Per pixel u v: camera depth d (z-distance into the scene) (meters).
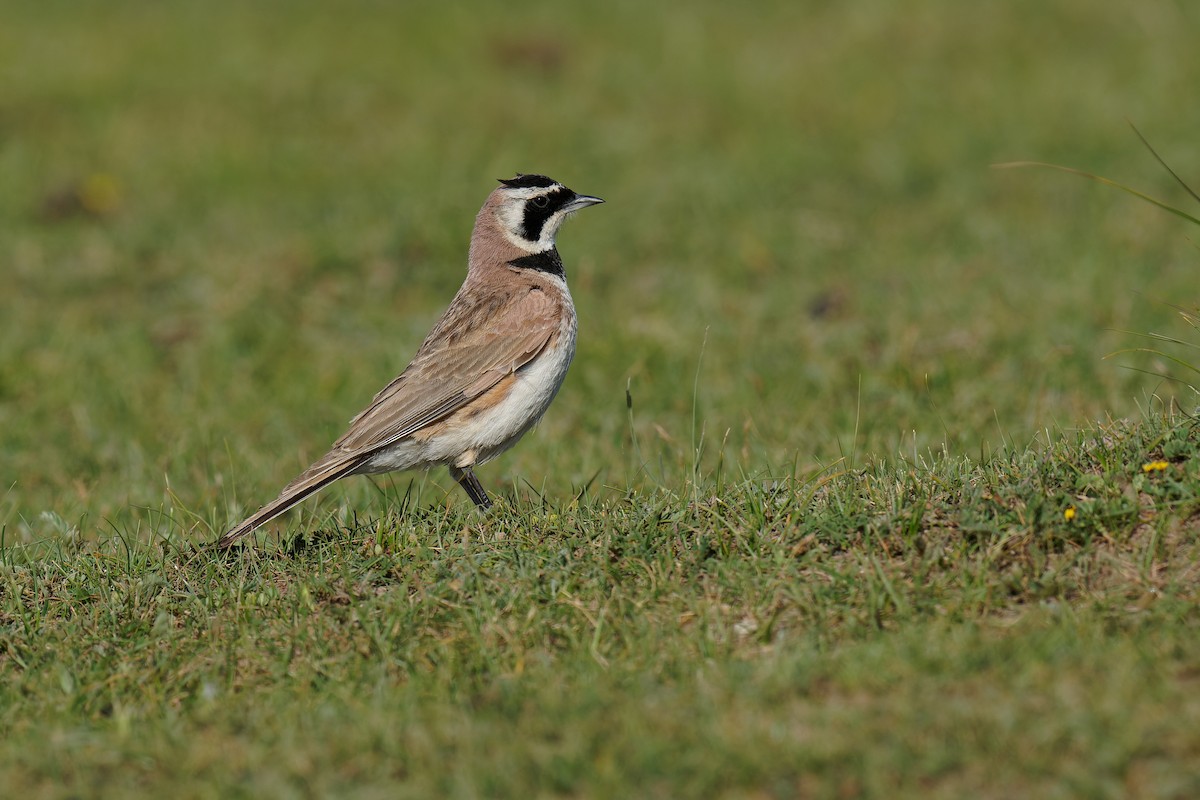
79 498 14.83
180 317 20.97
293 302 21.08
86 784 8.52
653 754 8.05
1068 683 8.34
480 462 13.31
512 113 29.52
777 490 11.52
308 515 14.12
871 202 24.66
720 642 9.58
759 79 30.94
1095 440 11.43
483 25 34.53
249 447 16.31
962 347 17.64
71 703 9.57
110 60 32.25
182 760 8.66
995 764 7.73
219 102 30.12
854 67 31.38
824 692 8.67
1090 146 26.12
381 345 19.22
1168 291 18.67
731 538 10.80
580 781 8.00
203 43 33.44
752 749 8.02
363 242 22.89
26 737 9.17
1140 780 7.55
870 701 8.51
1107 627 9.06
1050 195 24.23
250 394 18.02
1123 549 9.98
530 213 13.99
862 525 10.62
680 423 16.11
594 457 15.16
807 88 30.34
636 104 29.91
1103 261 20.38
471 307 13.48
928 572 10.07
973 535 10.33
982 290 19.73
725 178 25.53
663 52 32.69
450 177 25.73
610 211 24.22
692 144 27.75
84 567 11.62
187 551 11.99
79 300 21.91
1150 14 32.59
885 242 22.77
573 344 13.66
